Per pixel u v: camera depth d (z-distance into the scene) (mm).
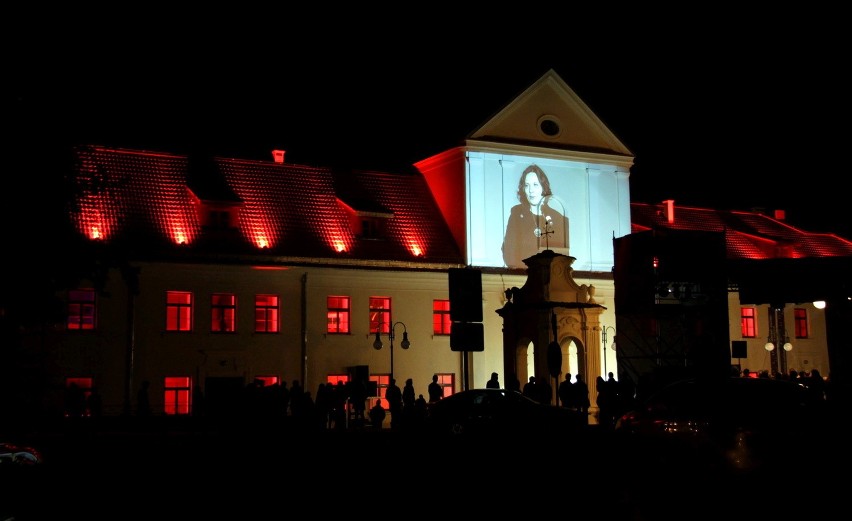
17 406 25359
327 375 42125
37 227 23406
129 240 39406
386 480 20375
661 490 18125
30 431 32531
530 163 47531
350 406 38969
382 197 47438
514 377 33062
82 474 18047
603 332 46031
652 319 37594
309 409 29812
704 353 35656
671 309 35750
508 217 46594
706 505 16031
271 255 41500
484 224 46000
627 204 49906
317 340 42062
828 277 36062
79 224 39125
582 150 48812
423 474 21438
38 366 30453
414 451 26531
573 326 38750
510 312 39812
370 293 43500
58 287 24453
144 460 23703
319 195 46031
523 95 47406
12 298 23406
